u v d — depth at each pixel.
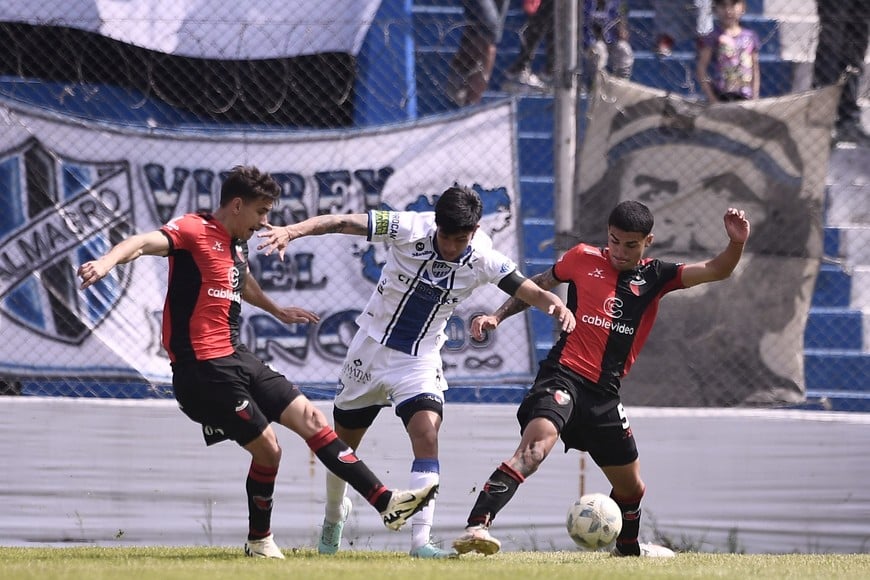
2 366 24.98
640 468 25.50
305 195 25.73
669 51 34.31
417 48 30.42
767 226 26.20
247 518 25.08
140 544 24.86
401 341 19.06
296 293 25.80
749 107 26.11
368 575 14.90
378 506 17.56
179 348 17.97
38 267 25.16
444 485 25.31
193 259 17.83
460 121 25.86
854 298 33.19
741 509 25.47
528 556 21.17
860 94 33.12
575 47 25.31
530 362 25.73
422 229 18.78
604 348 19.38
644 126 26.00
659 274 19.70
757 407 26.09
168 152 25.64
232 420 18.03
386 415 25.42
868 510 25.50
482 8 29.69
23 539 24.67
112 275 25.36
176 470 25.06
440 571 15.70
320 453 17.80
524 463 18.19
